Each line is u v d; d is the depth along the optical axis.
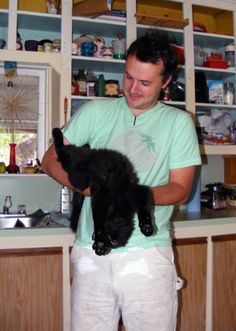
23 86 2.27
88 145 1.14
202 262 2.08
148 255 1.06
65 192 2.27
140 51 1.01
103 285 1.07
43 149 2.27
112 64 2.34
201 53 2.57
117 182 0.96
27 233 1.85
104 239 0.96
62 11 2.16
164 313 1.07
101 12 2.15
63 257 1.87
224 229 2.14
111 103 1.15
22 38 2.41
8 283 1.81
